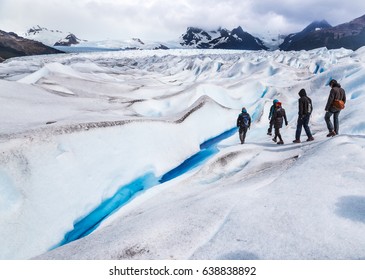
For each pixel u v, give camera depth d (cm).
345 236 306
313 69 4103
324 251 292
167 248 346
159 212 479
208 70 4872
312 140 835
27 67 4347
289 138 1038
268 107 1653
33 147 592
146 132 951
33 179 564
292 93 2014
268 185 473
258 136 1341
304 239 315
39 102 1023
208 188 629
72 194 629
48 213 564
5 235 483
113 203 740
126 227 437
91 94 1594
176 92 1948
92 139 740
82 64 4628
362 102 1230
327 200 375
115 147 802
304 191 412
